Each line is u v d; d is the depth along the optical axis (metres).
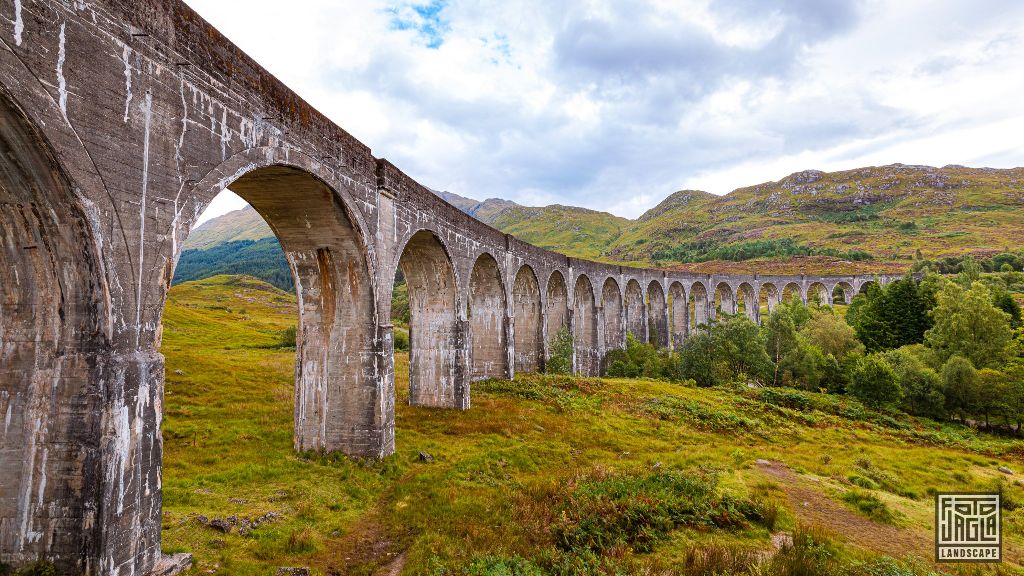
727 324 45.66
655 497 12.98
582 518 11.79
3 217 7.73
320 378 17.11
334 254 16.61
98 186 7.86
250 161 11.32
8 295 8.11
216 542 10.27
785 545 10.56
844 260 119.25
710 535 11.55
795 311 63.53
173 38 9.37
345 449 16.91
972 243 120.81
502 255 30.94
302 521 12.06
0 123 6.91
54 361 7.96
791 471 18.08
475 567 9.40
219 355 39.16
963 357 38.47
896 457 24.17
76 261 7.84
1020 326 52.72
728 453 21.12
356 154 15.97
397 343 56.09
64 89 7.38
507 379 31.62
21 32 6.82
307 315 17.27
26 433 7.95
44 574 7.66
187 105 9.64
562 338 38.97
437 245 23.38
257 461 15.81
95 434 7.80
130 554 8.24
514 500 13.71
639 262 158.12
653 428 25.67
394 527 12.39
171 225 9.24
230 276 135.00
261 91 11.74
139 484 8.44
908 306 52.97
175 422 19.92
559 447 20.52
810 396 38.16
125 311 8.30
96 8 7.91
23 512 7.89
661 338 58.56
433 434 21.11
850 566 10.02
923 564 10.85
